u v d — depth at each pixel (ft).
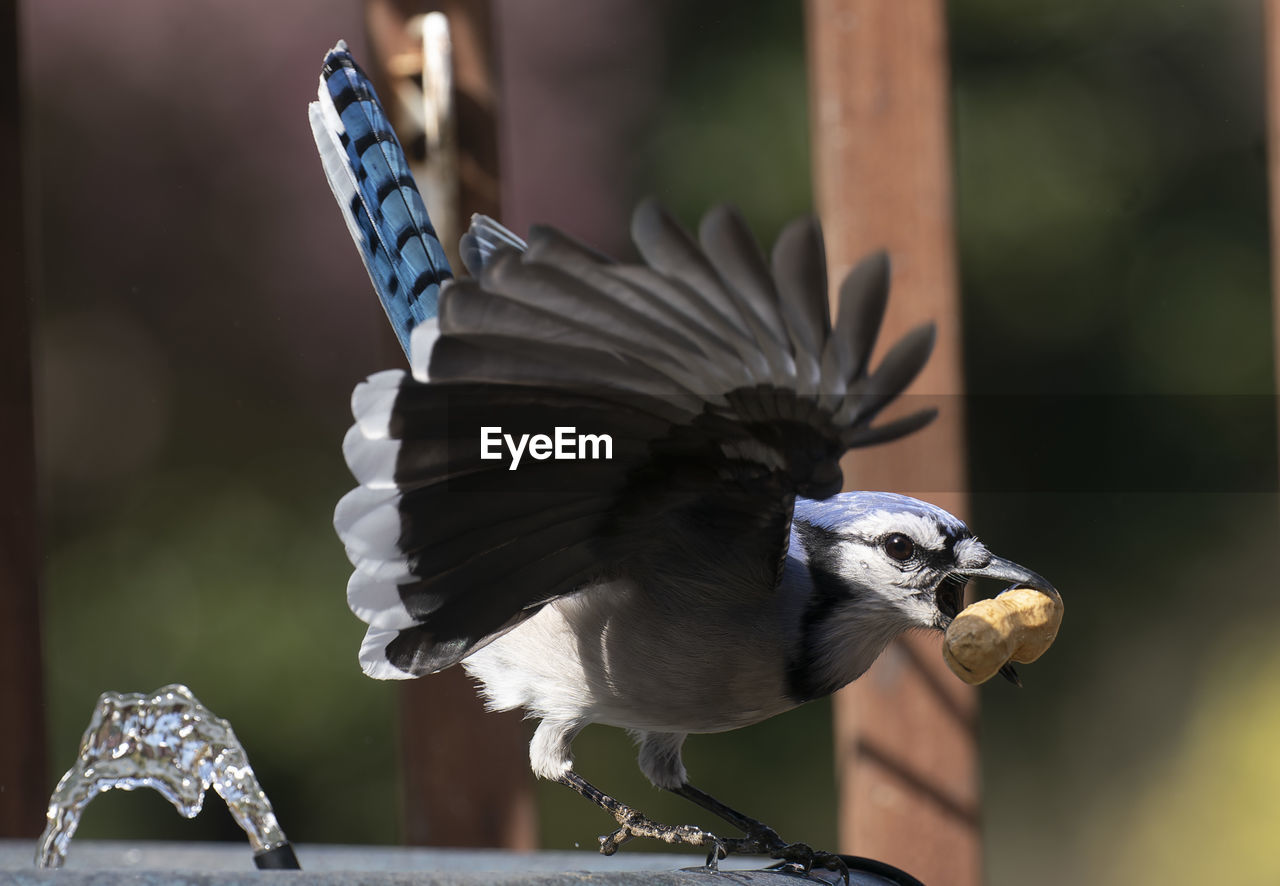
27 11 40.50
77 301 42.01
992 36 45.42
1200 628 44.86
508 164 41.27
